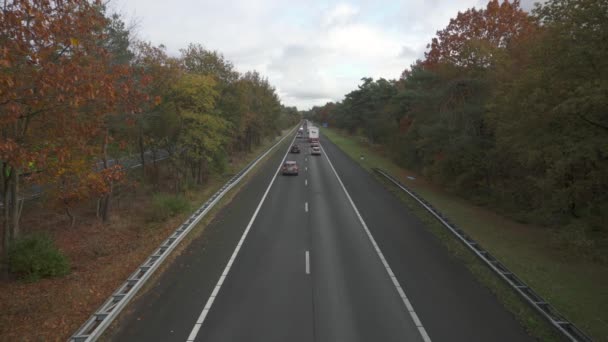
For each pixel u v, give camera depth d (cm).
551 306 925
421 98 3222
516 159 2294
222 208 2156
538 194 2114
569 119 1555
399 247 1498
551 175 1652
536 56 1645
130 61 1877
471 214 2203
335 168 4094
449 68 2941
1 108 817
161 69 2184
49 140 1052
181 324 890
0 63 658
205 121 2411
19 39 794
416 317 943
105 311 882
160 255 1242
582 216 1777
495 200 2542
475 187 2814
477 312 971
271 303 1006
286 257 1364
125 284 1011
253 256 1369
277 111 6406
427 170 3541
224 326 885
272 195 2555
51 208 1830
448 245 1521
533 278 1207
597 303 1037
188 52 3116
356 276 1200
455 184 2847
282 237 1609
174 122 2328
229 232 1675
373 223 1864
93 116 1098
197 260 1320
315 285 1126
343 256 1384
